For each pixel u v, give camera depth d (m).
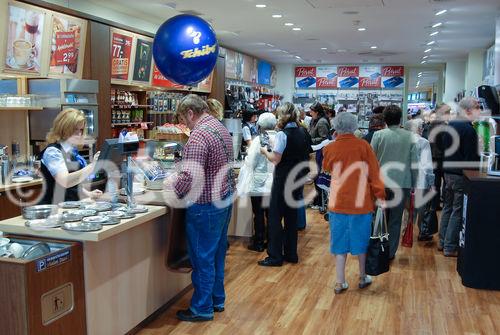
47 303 2.51
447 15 7.95
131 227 2.99
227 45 12.12
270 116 5.24
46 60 5.77
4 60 5.20
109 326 3.00
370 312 3.73
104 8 7.57
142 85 7.84
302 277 4.54
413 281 4.43
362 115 16.34
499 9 7.43
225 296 3.97
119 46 7.11
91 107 5.84
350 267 4.84
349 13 7.90
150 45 7.90
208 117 3.37
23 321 2.40
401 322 3.55
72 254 2.66
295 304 3.88
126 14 8.20
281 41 11.30
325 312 3.72
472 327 3.47
